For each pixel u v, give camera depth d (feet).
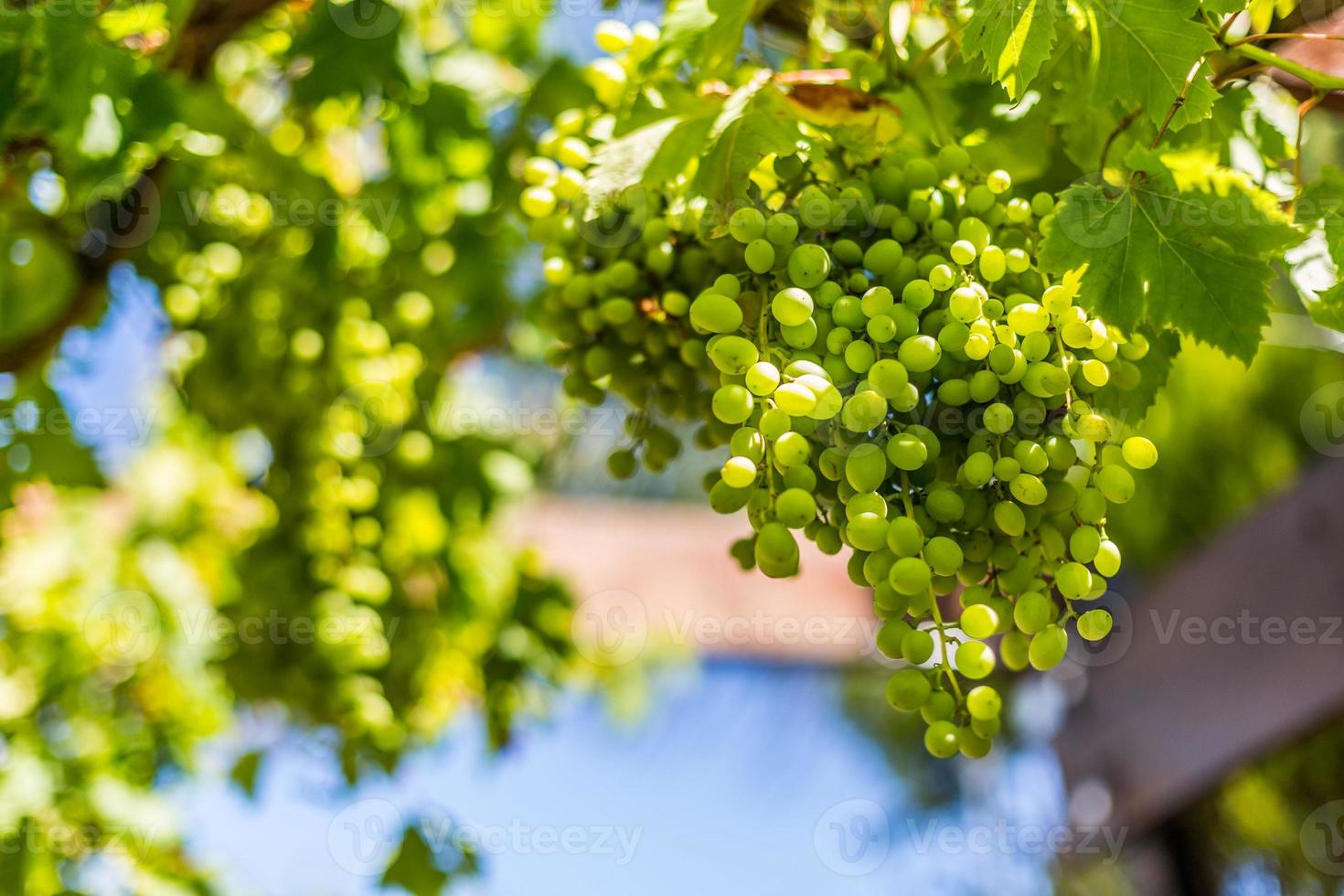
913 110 3.14
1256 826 6.22
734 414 2.65
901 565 2.56
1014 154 3.22
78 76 3.20
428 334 4.98
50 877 4.22
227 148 4.13
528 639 5.33
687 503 9.89
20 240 3.73
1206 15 2.92
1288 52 3.37
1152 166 2.81
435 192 4.63
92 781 4.65
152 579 5.36
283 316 4.66
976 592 2.69
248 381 4.67
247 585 4.79
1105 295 2.74
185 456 5.78
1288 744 4.89
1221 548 5.37
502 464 5.24
